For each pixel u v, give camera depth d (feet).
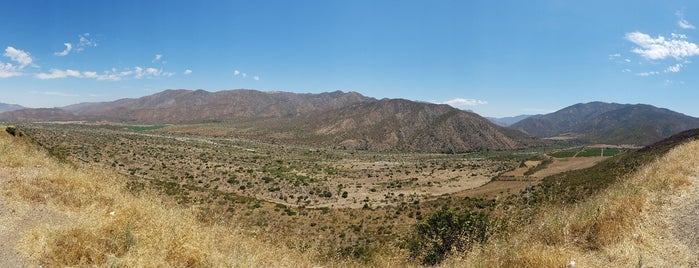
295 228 92.84
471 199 139.13
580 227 24.36
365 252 40.88
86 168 42.19
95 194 31.22
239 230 31.68
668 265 18.80
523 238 24.47
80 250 20.27
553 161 333.21
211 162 337.11
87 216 25.14
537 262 20.07
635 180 34.88
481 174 354.74
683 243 20.65
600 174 97.55
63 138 306.76
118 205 28.02
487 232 27.89
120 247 21.03
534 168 276.00
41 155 43.57
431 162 503.61
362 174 362.74
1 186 28.66
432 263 33.45
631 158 132.46
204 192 125.29
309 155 550.36
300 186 262.47
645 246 20.97
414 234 45.73
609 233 22.45
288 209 131.85
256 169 331.98
